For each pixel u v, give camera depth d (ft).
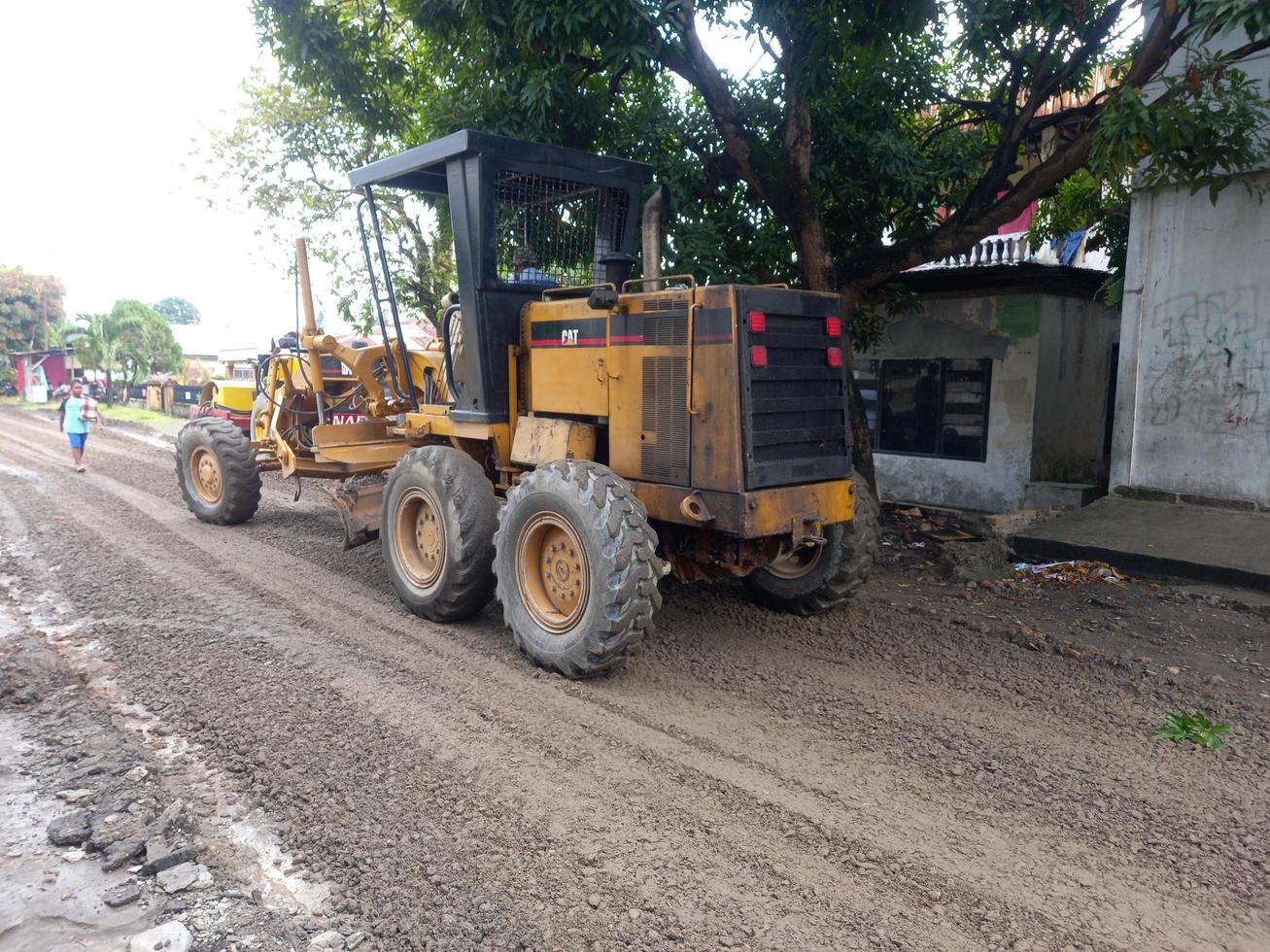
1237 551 24.00
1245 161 23.47
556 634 16.42
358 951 9.11
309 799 11.87
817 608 19.90
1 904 9.93
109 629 18.61
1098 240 36.63
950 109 34.24
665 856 10.66
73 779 12.58
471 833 11.08
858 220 32.35
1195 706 15.65
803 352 16.78
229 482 28.76
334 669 16.47
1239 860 10.91
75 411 43.34
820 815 11.68
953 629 19.74
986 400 37.83
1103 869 10.62
